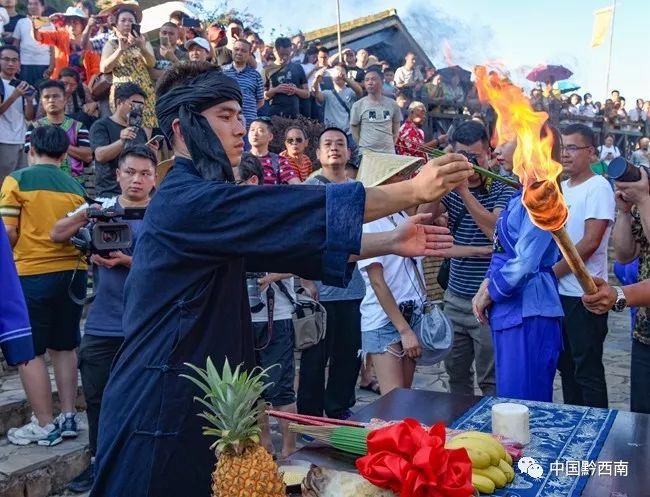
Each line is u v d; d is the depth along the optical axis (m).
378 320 3.60
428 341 3.49
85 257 4.17
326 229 1.64
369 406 2.54
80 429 4.35
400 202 1.67
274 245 1.67
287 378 3.95
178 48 7.66
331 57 9.91
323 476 1.54
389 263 3.54
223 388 1.48
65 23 8.27
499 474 1.85
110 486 1.84
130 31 6.38
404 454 1.44
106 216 3.65
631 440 2.19
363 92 8.76
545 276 3.11
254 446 1.50
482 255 3.72
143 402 1.79
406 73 9.99
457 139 3.81
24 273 3.98
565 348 4.21
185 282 1.79
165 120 1.90
